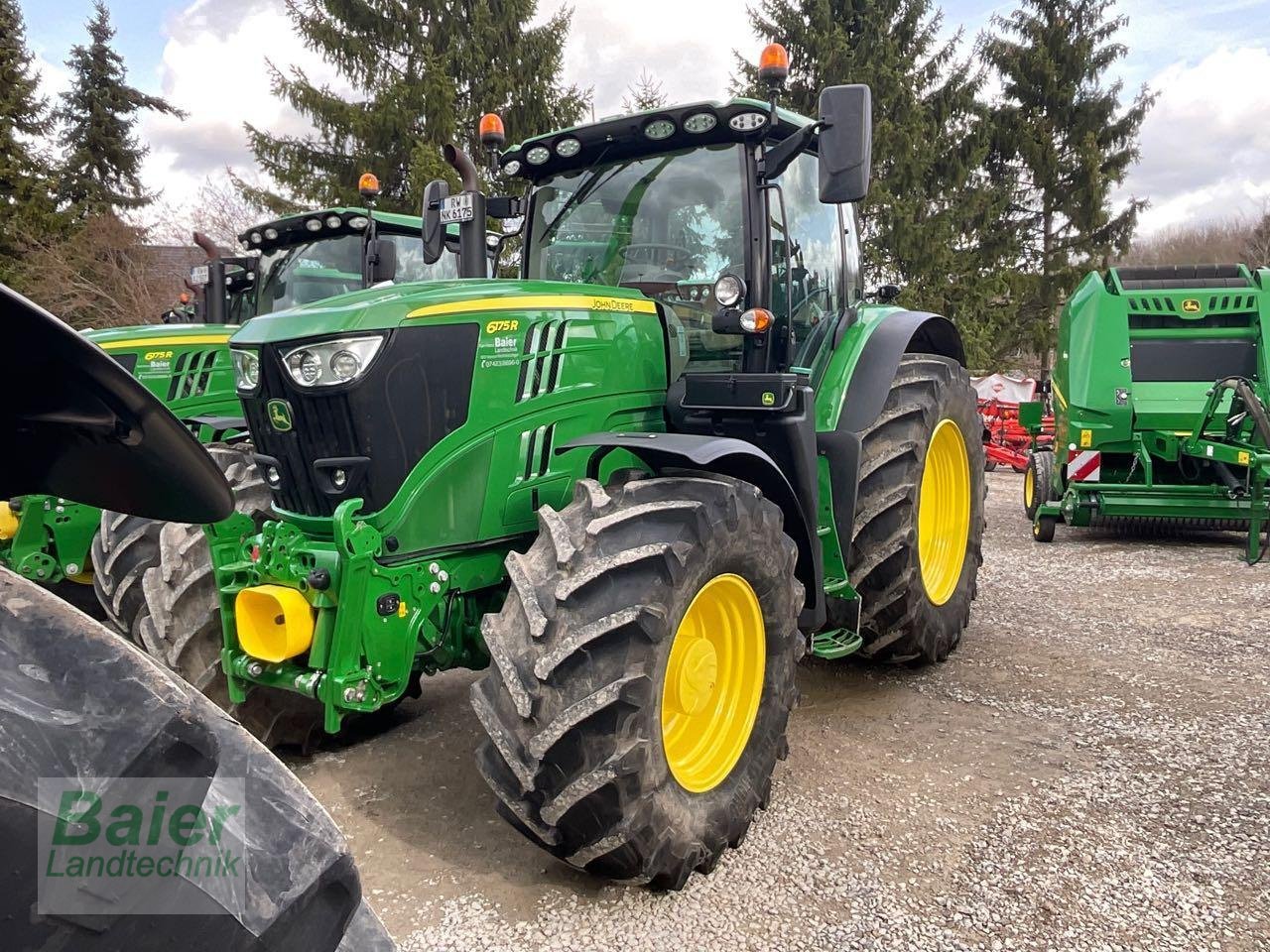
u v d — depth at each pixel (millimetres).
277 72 17531
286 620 2562
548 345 2939
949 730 3639
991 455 12805
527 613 2336
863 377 3871
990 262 23750
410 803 3027
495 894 2488
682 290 3500
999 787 3125
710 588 2654
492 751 2393
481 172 16922
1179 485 7547
